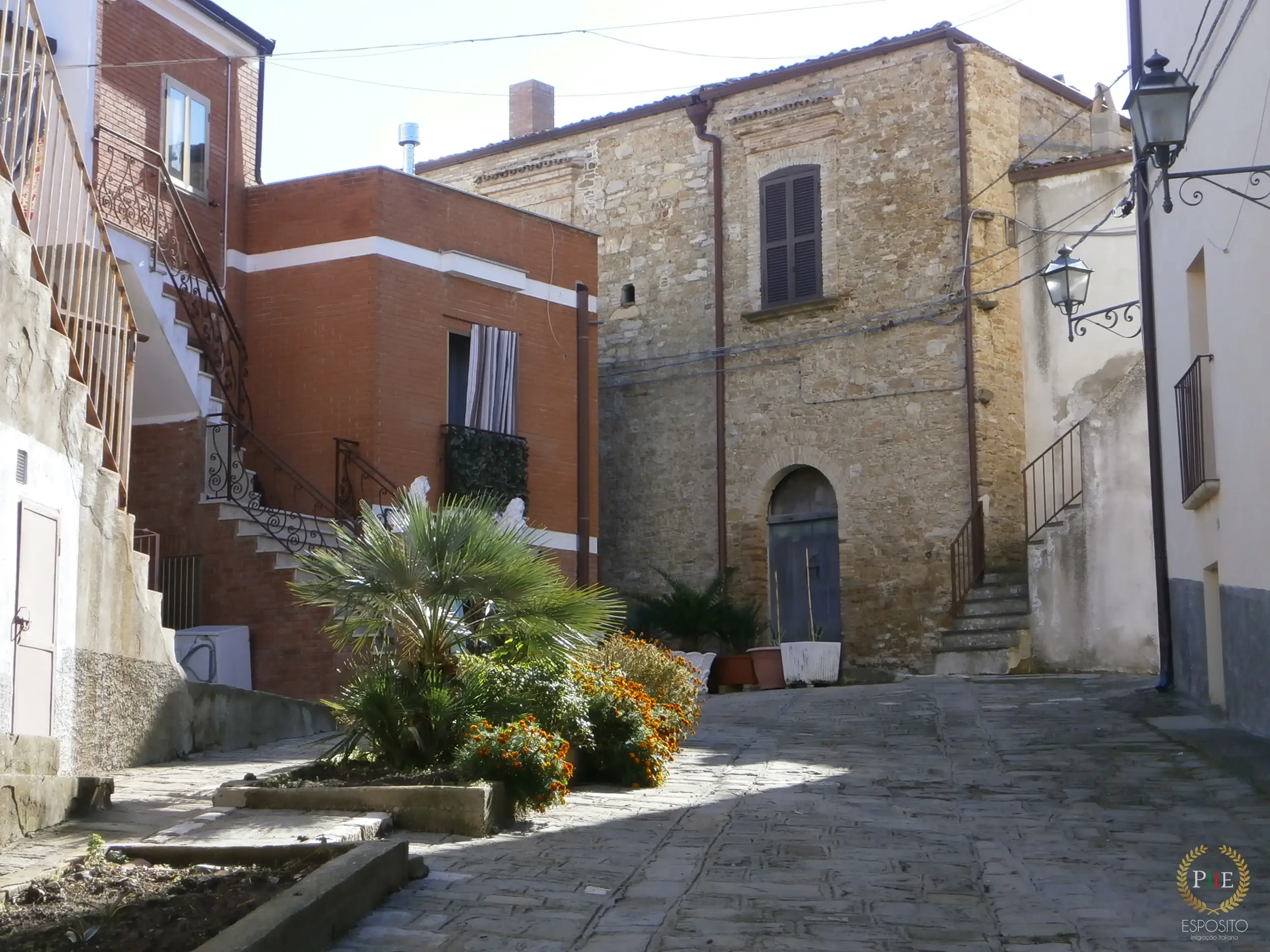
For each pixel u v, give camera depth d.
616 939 5.65
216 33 17.53
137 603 10.48
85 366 10.37
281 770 9.84
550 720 9.01
